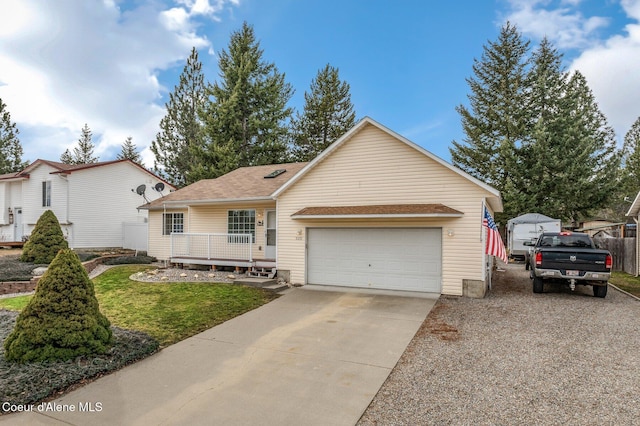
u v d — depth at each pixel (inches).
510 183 1012.5
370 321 303.1
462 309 339.9
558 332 268.5
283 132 1160.2
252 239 573.6
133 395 173.6
